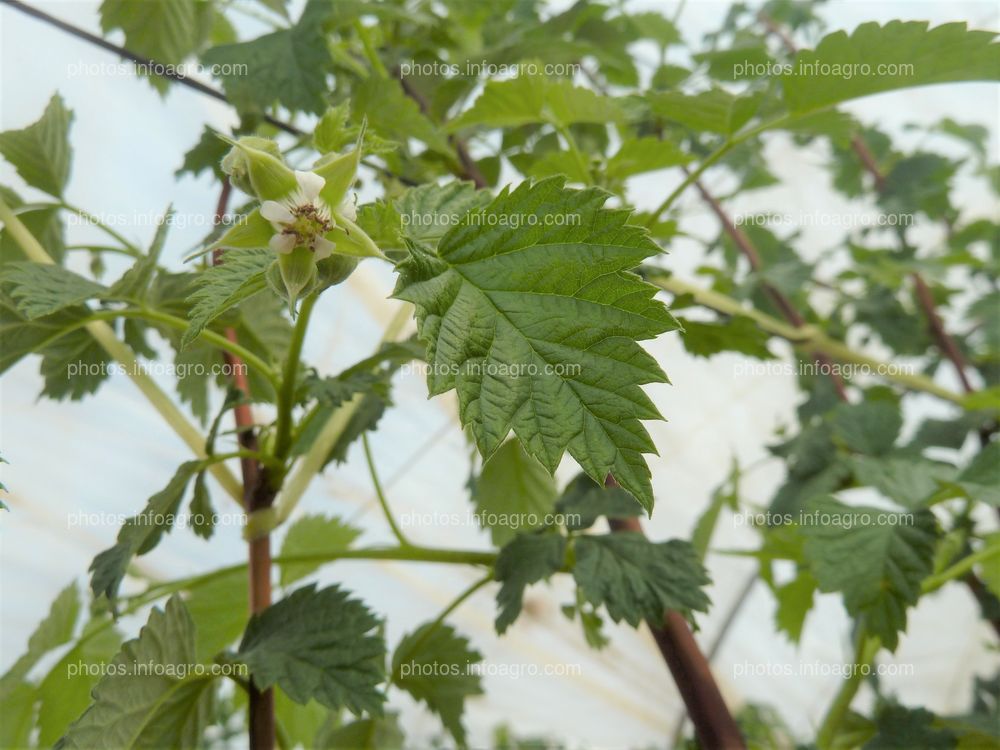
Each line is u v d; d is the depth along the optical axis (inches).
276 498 11.9
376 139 8.7
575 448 6.0
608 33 21.5
